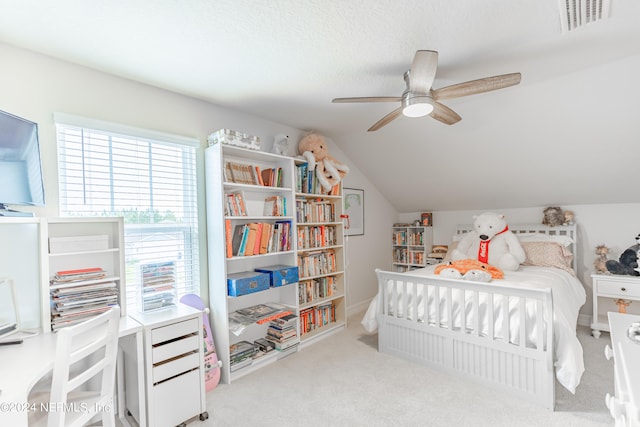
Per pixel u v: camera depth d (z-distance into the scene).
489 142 3.10
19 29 1.58
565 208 3.51
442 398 2.02
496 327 2.10
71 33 1.63
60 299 1.68
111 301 1.86
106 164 2.07
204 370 2.07
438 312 2.36
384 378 2.29
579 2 1.45
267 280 2.61
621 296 2.84
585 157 2.87
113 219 1.91
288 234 2.89
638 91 2.22
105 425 1.42
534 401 1.92
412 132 3.32
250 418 1.89
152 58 1.90
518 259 3.04
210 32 1.65
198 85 2.30
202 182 2.56
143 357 1.73
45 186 1.81
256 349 2.55
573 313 2.27
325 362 2.59
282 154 2.99
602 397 1.97
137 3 1.40
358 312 4.05
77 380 1.21
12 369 1.19
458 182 3.79
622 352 1.03
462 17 1.57
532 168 3.21
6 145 1.50
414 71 1.70
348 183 4.03
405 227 4.57
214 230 2.46
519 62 2.06
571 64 2.10
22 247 1.71
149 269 2.01
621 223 3.21
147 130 2.23
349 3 1.44
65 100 1.90
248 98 2.57
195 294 2.45
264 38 1.72
